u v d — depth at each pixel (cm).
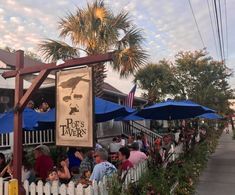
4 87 1309
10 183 565
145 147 1512
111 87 2394
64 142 572
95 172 679
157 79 3042
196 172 1221
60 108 580
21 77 630
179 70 3312
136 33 1572
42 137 1369
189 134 1752
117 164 961
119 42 1577
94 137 543
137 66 1587
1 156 934
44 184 672
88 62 546
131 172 731
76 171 922
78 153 1000
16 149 617
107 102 902
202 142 1992
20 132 621
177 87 3183
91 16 1505
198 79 3328
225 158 1872
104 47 1528
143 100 2686
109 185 612
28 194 639
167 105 1206
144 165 845
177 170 1006
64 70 579
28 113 869
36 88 603
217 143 2923
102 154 706
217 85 3541
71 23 1530
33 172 790
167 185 814
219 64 3450
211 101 3291
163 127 3002
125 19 1544
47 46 1543
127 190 638
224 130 5166
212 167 1523
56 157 1142
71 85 569
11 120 793
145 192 685
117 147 1454
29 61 2100
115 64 1552
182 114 1448
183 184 973
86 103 552
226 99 3825
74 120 562
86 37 1512
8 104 1387
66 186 624
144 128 2275
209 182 1174
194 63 3312
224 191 1037
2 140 1238
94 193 593
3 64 1766
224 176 1288
